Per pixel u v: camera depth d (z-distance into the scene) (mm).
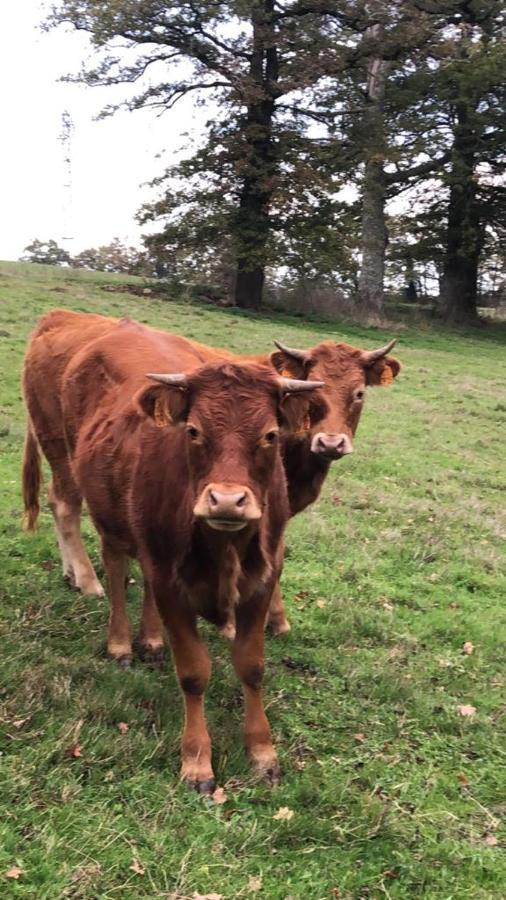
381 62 17922
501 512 5586
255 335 12133
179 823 2127
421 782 2461
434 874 2088
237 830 2113
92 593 3361
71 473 3379
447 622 3631
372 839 2168
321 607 3615
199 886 1931
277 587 3291
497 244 21250
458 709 2885
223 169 16641
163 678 2844
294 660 3131
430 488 5957
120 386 2914
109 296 13938
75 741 2355
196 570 2299
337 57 16047
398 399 9484
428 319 19672
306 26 16438
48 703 2553
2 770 2211
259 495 2119
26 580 3443
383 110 18531
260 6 15781
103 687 2674
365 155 16797
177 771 2350
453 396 10039
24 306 10820
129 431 2686
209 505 1959
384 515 5133
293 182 16078
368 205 18062
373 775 2445
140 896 1888
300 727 2670
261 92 15773
